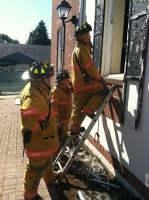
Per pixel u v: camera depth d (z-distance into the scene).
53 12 9.47
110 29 4.24
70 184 3.60
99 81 3.42
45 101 2.63
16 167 3.95
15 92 16.64
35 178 2.80
